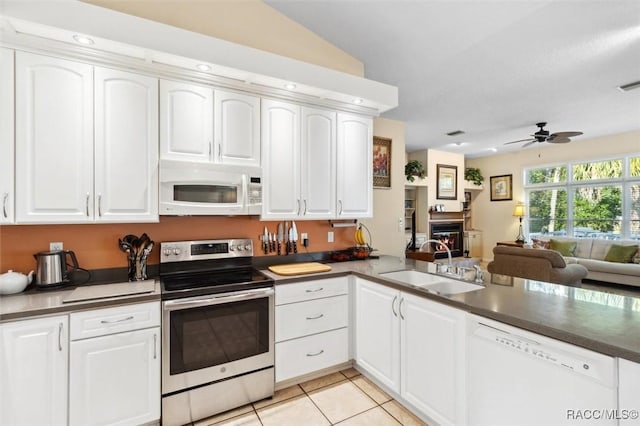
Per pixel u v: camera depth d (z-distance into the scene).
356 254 3.20
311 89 2.51
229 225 2.67
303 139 2.67
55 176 1.79
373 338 2.36
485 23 2.38
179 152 2.14
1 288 1.76
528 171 7.40
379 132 3.93
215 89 2.28
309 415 2.06
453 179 7.57
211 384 2.03
